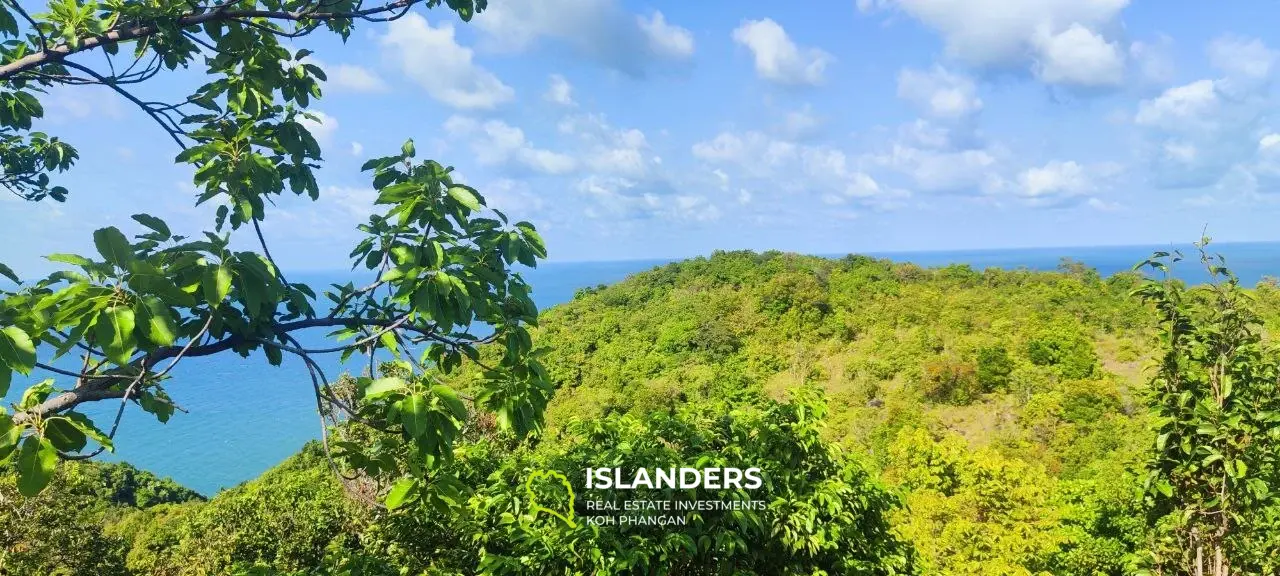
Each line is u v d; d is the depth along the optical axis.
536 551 4.97
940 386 46.88
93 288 1.74
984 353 48.72
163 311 1.75
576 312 79.25
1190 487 5.24
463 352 2.60
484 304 2.36
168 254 2.00
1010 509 14.34
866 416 45.06
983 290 66.56
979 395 46.66
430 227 2.45
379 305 2.49
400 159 2.57
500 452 8.49
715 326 61.78
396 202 2.35
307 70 3.03
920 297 65.06
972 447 39.75
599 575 4.71
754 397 7.01
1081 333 51.91
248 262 2.02
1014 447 37.75
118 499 38.75
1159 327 5.24
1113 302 58.06
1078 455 34.59
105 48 2.74
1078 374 45.81
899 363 51.94
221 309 2.14
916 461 16.14
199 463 64.06
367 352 2.33
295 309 2.37
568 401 52.72
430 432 2.17
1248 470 4.90
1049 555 15.30
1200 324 4.95
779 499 5.62
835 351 58.66
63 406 1.93
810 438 6.30
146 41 2.82
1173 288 5.08
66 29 2.50
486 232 2.62
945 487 15.70
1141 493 5.50
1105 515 17.98
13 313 1.77
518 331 2.55
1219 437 4.75
